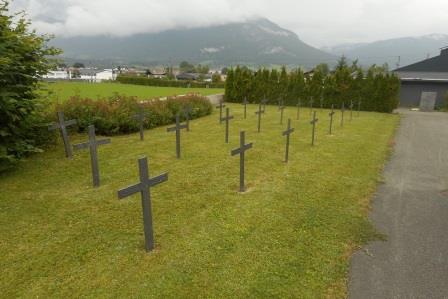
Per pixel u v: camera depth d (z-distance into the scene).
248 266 4.07
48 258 4.19
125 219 5.23
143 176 4.12
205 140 10.99
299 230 4.99
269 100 25.28
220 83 52.50
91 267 4.02
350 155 9.56
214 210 5.60
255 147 10.10
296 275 3.93
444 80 28.84
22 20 7.44
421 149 11.04
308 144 10.80
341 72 23.12
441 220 5.56
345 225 5.22
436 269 4.17
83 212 5.45
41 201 5.84
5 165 7.09
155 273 3.91
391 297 3.65
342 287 3.76
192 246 4.48
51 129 7.88
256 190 6.55
